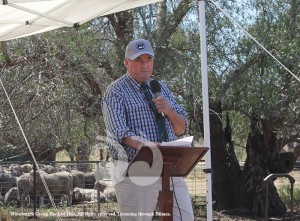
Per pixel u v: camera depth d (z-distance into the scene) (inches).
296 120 424.8
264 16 401.4
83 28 405.7
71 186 422.9
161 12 404.2
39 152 514.3
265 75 396.8
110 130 172.9
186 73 392.8
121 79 179.3
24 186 412.2
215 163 486.3
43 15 233.8
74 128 466.0
